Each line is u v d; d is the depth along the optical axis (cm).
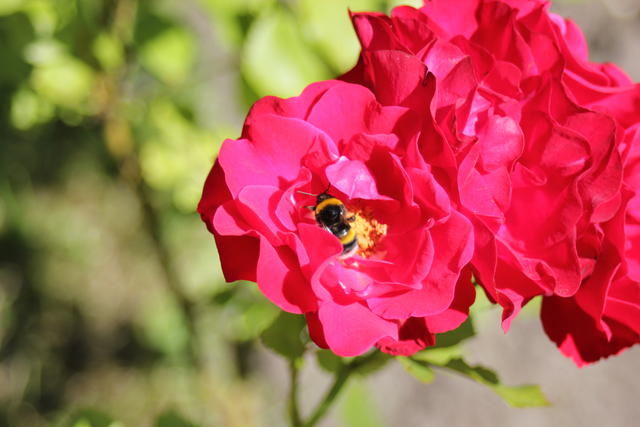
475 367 47
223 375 82
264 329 48
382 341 43
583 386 88
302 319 48
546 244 44
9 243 91
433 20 45
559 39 45
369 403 57
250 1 54
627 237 44
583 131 43
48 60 58
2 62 58
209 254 76
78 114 61
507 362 88
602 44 94
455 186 43
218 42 85
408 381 89
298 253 42
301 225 43
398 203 44
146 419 85
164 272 67
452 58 43
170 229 75
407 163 43
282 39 51
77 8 57
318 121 44
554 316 46
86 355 90
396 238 44
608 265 44
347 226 44
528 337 89
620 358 89
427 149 43
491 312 52
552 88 43
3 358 88
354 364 49
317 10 52
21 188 89
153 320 88
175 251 76
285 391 88
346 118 44
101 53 58
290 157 44
